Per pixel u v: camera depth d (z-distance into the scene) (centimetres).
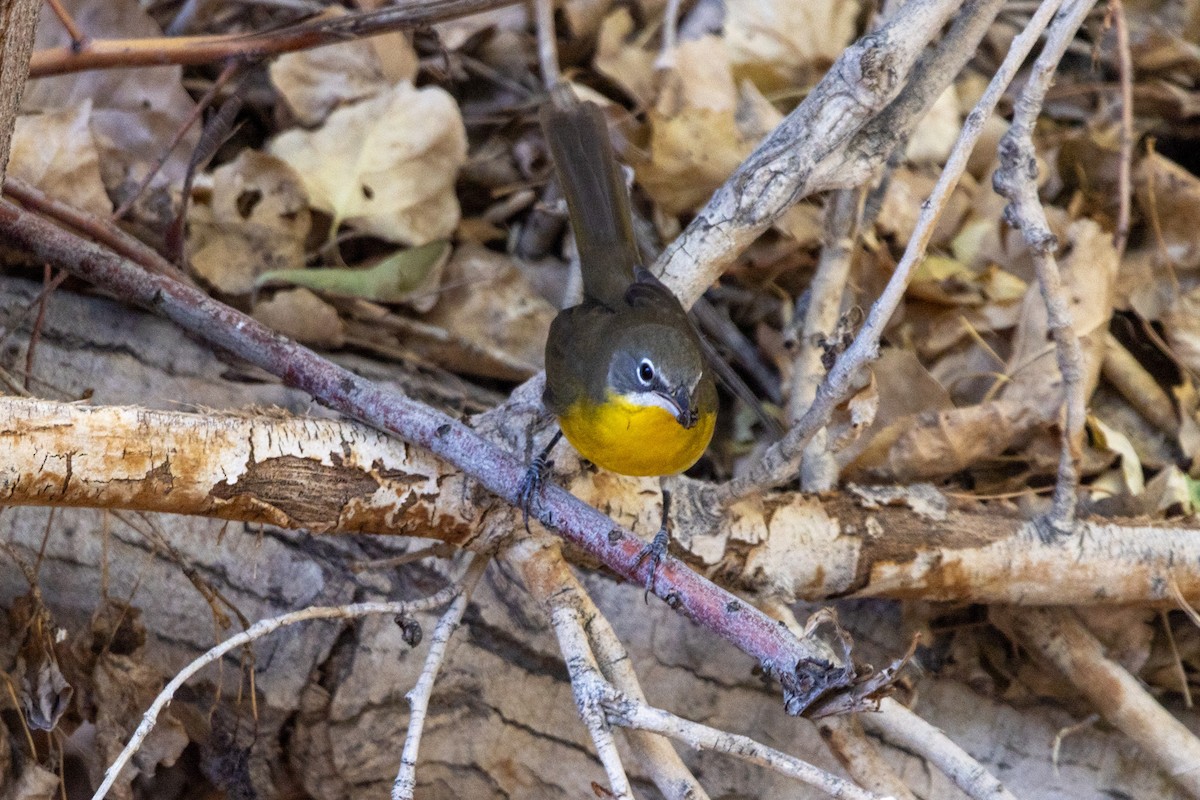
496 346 833
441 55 932
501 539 584
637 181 878
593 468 641
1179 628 748
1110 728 755
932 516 681
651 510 639
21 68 487
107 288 649
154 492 513
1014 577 680
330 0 922
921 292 845
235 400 745
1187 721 761
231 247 805
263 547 722
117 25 838
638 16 977
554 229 883
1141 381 842
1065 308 610
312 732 715
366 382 575
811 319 754
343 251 862
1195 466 819
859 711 470
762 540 650
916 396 798
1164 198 888
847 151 619
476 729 724
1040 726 759
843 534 662
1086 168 932
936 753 612
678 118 866
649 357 586
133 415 505
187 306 619
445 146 855
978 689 759
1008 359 833
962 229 906
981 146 951
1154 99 977
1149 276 880
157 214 798
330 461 551
